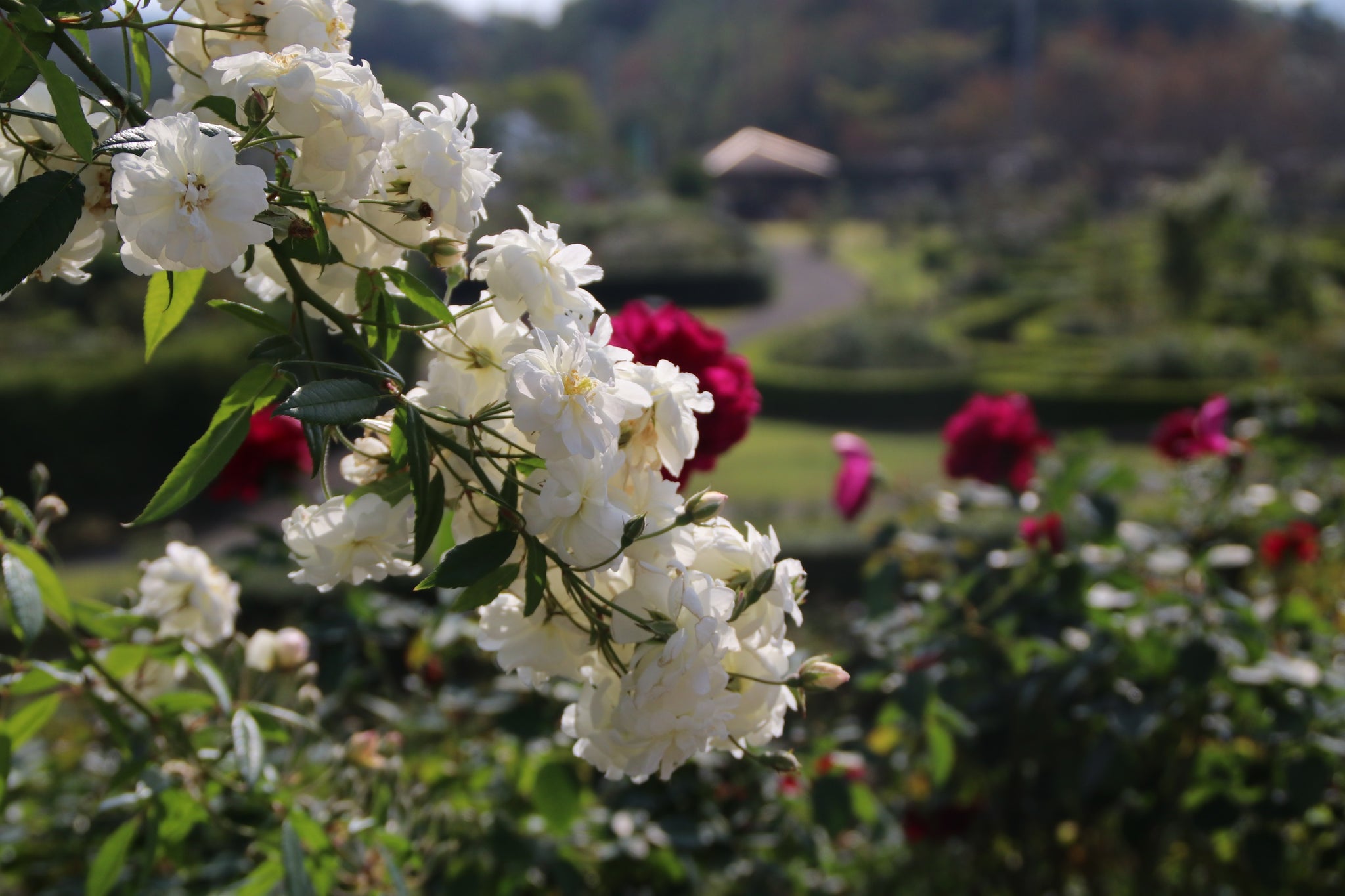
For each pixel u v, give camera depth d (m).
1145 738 2.45
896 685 2.44
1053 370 16.06
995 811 2.78
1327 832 2.50
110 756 2.39
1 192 0.97
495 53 68.38
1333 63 54.00
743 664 0.94
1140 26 56.47
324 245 0.90
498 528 0.90
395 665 3.50
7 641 4.25
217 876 1.75
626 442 0.92
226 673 1.59
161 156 0.79
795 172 47.59
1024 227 31.55
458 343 1.01
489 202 21.81
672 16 64.38
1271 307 20.14
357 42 66.12
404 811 1.69
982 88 52.06
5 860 2.12
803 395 15.12
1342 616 3.07
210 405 10.34
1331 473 3.47
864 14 58.56
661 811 2.18
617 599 0.89
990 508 2.78
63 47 0.92
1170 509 3.32
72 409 9.77
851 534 6.30
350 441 1.01
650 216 32.31
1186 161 48.25
